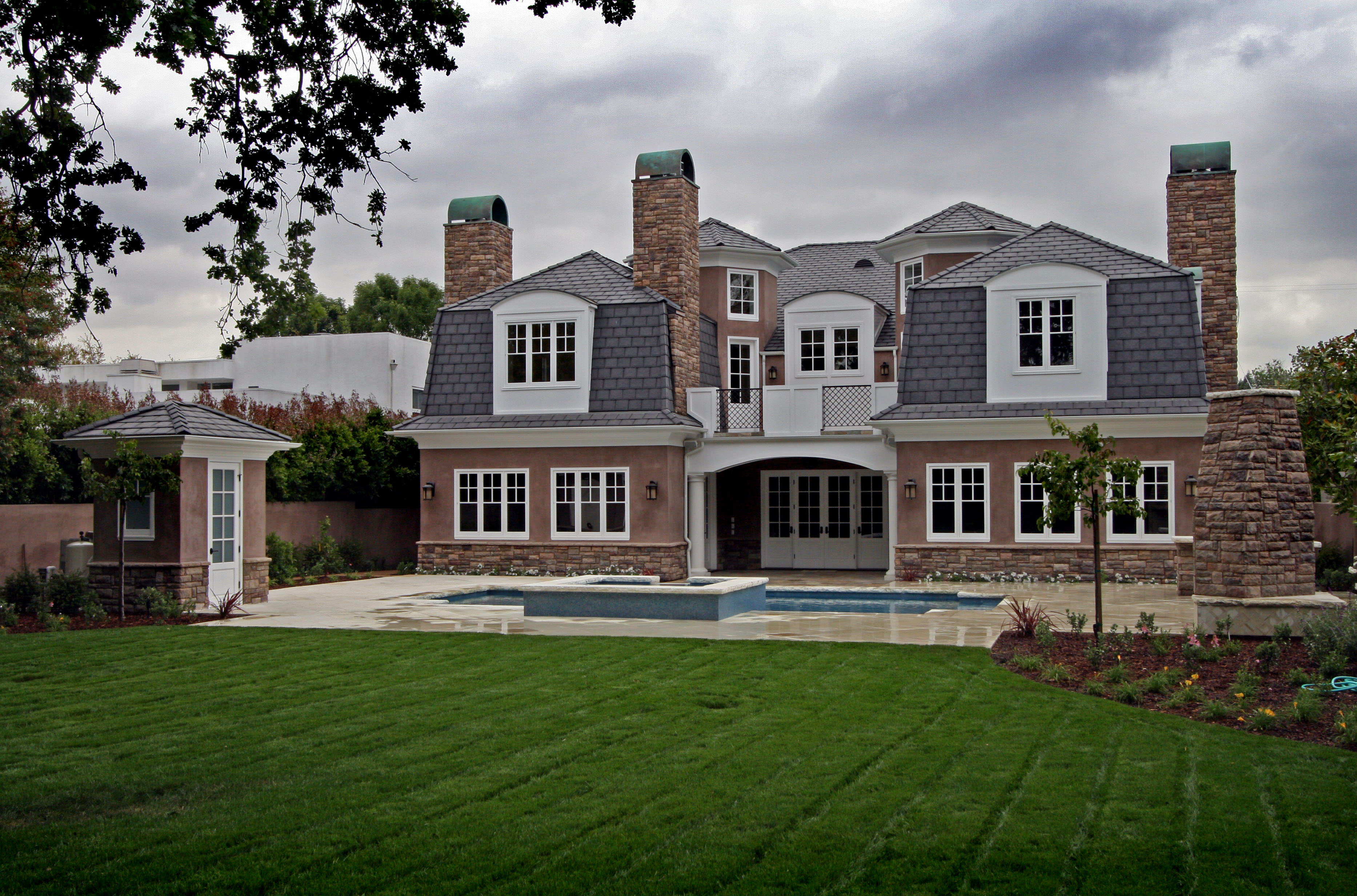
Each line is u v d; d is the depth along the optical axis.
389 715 9.66
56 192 9.00
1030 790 7.16
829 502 27.97
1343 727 8.31
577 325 25.42
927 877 5.74
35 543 20.64
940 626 15.43
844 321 27.00
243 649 13.44
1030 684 10.69
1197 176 24.72
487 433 25.41
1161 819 6.58
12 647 13.60
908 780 7.41
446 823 6.64
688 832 6.44
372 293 59.59
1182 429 21.86
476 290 28.16
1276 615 12.84
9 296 19.70
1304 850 6.05
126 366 44.16
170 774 7.79
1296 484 13.40
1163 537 22.00
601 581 18.67
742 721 9.28
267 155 9.64
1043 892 5.55
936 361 23.52
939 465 23.20
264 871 5.89
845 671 11.57
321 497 27.02
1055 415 22.30
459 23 9.52
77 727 9.27
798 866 5.89
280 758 8.19
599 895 5.56
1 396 21.88
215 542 18.59
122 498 16.61
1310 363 18.80
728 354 28.58
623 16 9.08
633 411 24.95
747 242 28.78
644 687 10.85
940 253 27.19
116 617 17.11
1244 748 8.16
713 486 27.81
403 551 28.42
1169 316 22.55
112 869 5.95
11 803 7.14
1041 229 24.67
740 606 17.47
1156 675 10.47
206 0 9.23
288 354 44.28
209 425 18.41
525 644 13.69
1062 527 22.52
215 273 9.76
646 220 26.20
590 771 7.72
